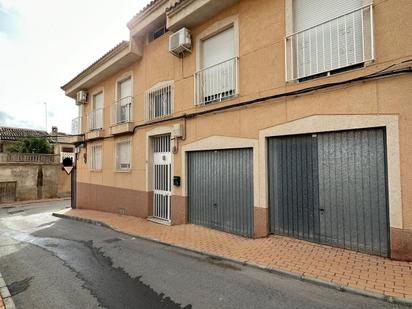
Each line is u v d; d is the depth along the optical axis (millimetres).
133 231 7781
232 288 3861
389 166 4176
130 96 10422
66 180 22609
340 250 4684
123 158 11117
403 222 4051
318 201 5086
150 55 9531
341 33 4887
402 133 4074
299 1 5566
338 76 4754
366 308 3143
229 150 6750
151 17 8859
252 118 6102
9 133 27469
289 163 5527
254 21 6223
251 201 6215
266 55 5930
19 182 19922
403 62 4090
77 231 8766
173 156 8297
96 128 12875
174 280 4289
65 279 4641
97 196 12688
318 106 4988
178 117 8023
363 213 4539
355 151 4648
